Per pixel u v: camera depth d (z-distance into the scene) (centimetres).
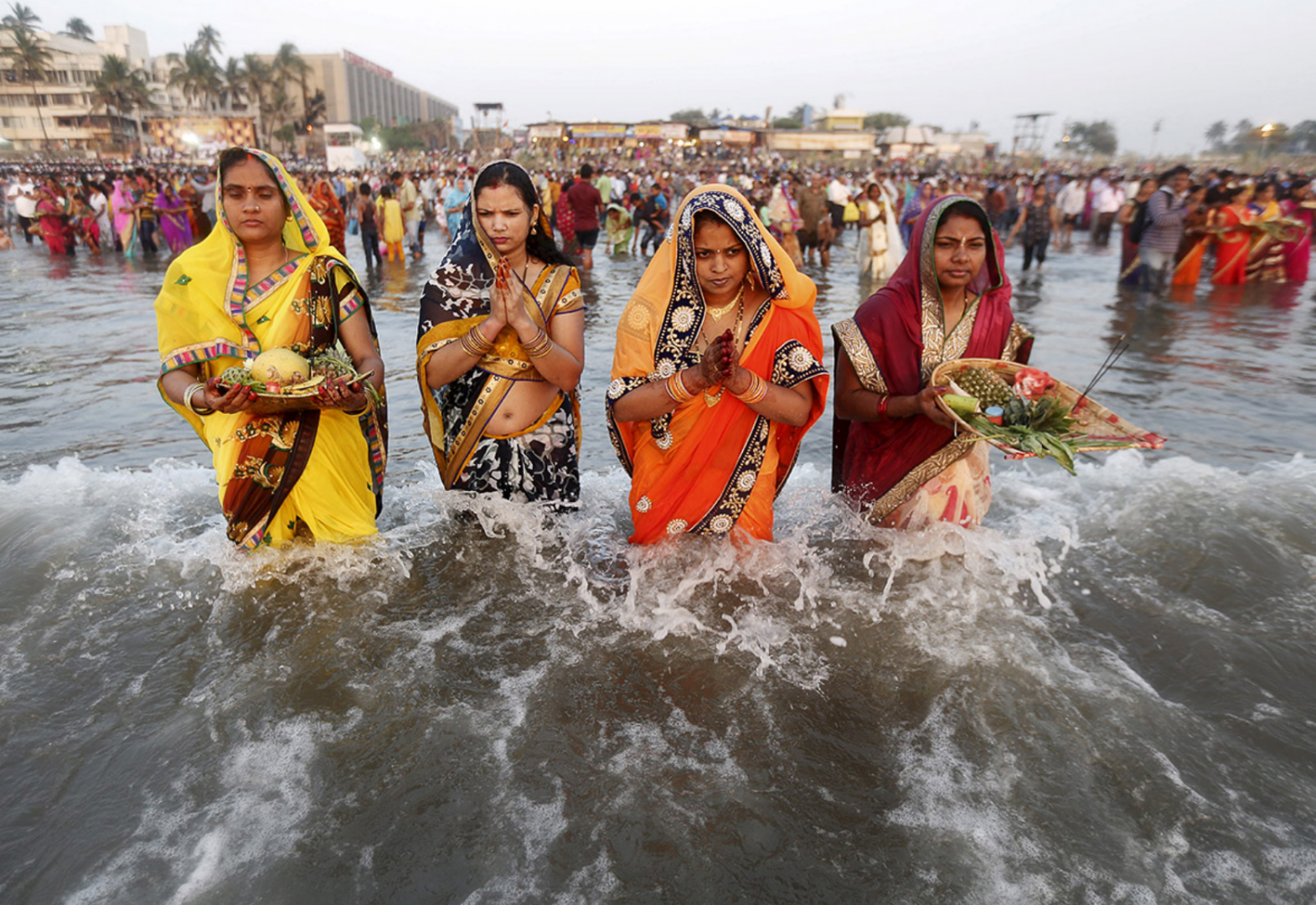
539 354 288
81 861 169
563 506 327
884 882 166
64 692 225
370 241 1362
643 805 185
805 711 218
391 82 17200
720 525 293
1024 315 878
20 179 2173
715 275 266
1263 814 182
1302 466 393
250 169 275
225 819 180
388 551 302
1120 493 365
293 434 287
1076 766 197
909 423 303
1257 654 243
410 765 197
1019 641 249
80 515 339
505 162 284
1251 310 912
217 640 250
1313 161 5397
